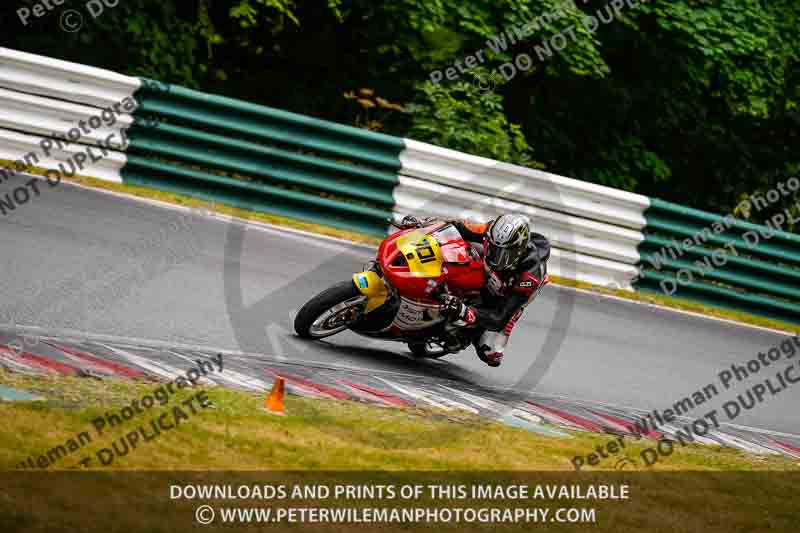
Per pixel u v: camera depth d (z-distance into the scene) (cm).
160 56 5141
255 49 5991
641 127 6556
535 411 2589
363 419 2173
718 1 5962
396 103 5756
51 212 3303
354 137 4153
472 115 5272
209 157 4009
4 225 3041
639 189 6894
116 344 2331
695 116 6550
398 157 4200
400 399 2392
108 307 2573
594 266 4272
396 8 5328
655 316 4041
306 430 2034
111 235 3222
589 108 6331
